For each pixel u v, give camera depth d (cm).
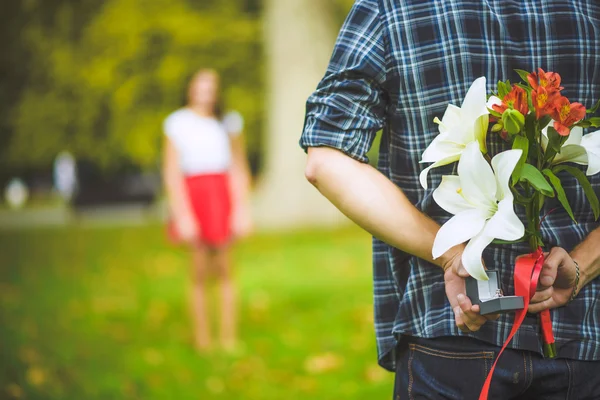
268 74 1755
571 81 212
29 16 2931
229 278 681
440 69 207
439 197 195
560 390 211
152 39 2809
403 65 208
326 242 1394
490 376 198
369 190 204
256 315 811
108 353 677
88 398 551
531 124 195
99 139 3019
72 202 2556
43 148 3069
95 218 2438
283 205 1731
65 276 1177
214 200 648
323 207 1741
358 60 208
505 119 189
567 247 211
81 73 2822
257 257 1241
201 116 652
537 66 210
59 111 2988
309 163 211
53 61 2869
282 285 988
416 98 208
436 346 210
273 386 571
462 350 207
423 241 202
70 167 3088
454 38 207
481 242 189
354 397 535
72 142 3038
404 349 221
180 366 628
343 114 207
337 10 1905
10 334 764
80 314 857
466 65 206
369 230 206
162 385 579
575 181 213
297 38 1723
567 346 210
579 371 211
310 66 1731
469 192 191
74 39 2906
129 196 2588
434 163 197
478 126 196
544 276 200
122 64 2802
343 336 711
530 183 193
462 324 199
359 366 607
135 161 2983
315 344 686
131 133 2841
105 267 1251
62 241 1698
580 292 213
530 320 208
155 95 2848
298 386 566
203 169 645
